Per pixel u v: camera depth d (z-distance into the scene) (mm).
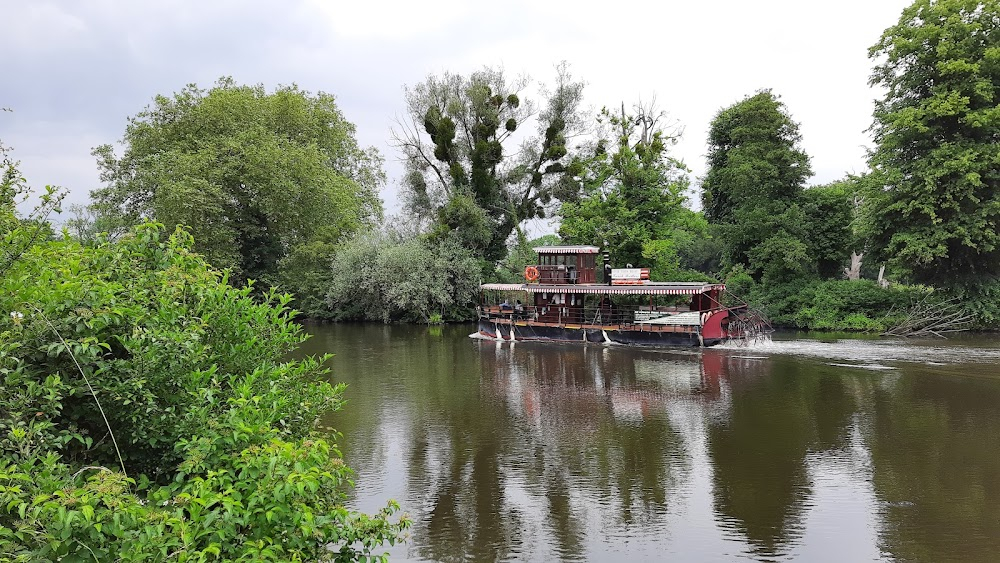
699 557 10250
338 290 49719
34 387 5926
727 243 48375
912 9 37062
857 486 13164
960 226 34812
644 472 14180
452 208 50469
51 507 4734
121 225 43719
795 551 10398
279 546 5617
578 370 27719
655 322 34625
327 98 58594
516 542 10844
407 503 12523
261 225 49000
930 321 37469
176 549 5422
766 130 44125
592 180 50531
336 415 19500
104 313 6676
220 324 8883
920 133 36375
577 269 39156
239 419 6781
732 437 16781
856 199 52438
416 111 52656
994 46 34781
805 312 41469
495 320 40375
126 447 7207
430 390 23359
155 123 46625
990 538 10711
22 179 8172
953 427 17266
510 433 17375
